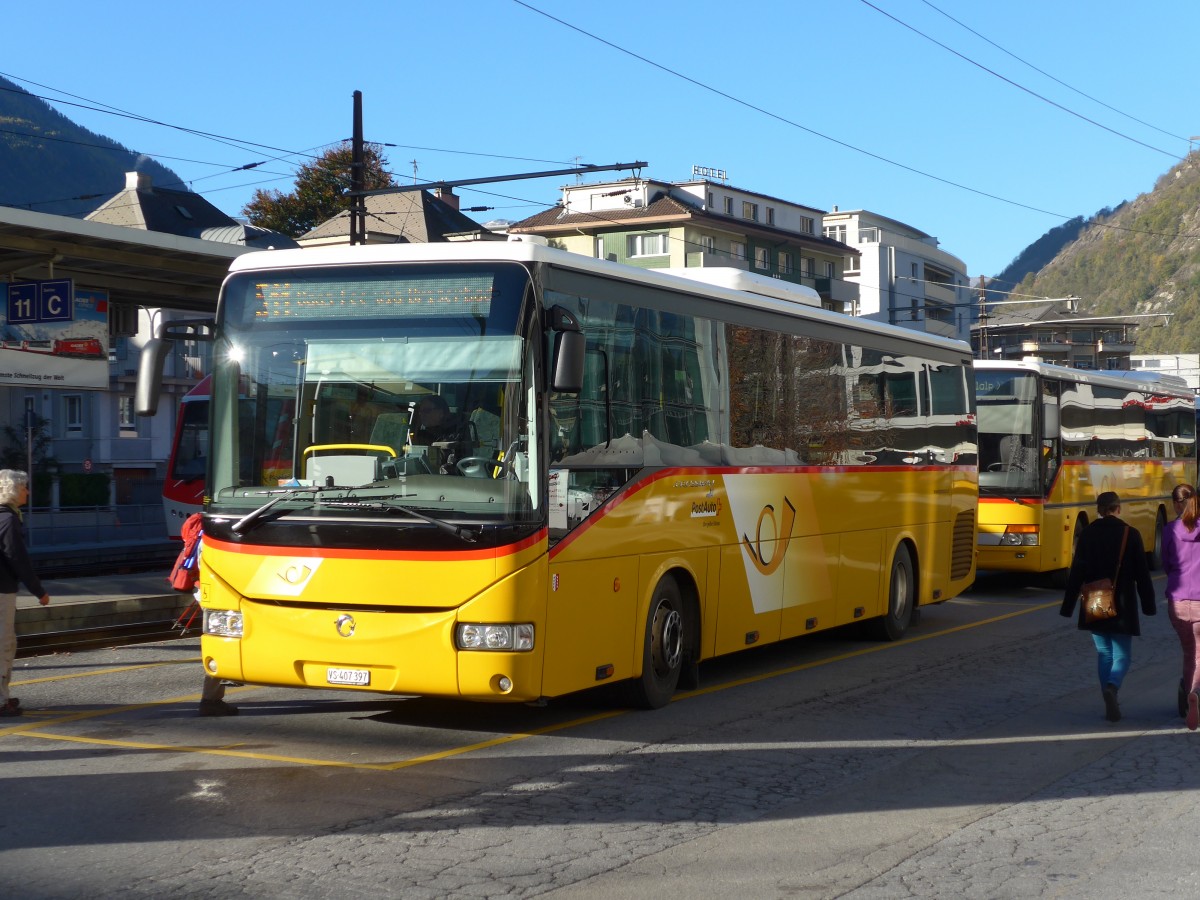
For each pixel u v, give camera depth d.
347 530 8.72
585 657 9.37
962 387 17.38
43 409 58.44
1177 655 14.33
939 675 12.76
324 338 9.05
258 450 9.06
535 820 7.23
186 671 12.55
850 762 8.90
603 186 69.75
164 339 9.29
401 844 6.71
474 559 8.53
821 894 6.05
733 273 12.77
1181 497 10.34
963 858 6.66
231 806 7.41
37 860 6.37
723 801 7.76
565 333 8.63
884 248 90.81
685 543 10.82
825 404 13.51
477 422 8.70
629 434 10.01
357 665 8.71
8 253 20.19
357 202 29.14
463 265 8.92
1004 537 20.19
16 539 10.12
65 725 9.81
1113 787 8.28
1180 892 6.12
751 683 12.17
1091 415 22.36
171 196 59.28
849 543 13.97
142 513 37.12
